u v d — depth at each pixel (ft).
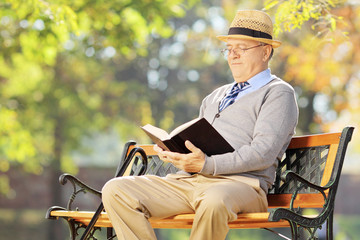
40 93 163.22
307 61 89.10
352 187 306.35
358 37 82.43
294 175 29.94
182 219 32.07
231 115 33.45
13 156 144.97
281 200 34.37
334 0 48.88
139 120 187.42
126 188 31.99
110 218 32.14
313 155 34.27
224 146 31.12
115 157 313.32
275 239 190.80
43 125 172.14
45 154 185.06
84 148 195.21
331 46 85.15
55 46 78.74
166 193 32.45
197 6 197.36
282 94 32.48
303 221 29.84
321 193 31.50
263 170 32.30
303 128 117.29
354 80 93.61
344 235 189.06
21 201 240.12
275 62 93.56
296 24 45.88
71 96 168.55
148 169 39.99
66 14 63.87
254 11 34.40
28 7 64.23
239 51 34.12
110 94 184.34
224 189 30.27
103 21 81.10
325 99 109.50
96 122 183.21
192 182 32.58
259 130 31.81
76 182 36.58
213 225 29.84
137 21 83.56
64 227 197.26
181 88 207.10
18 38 91.91
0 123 136.46
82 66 170.91
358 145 161.38
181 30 203.31
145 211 31.89
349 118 102.78
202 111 36.40
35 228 215.51
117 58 183.11
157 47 205.98
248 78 34.04
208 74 203.92
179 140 30.96
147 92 194.90
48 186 240.73
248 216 29.73
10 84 156.66
